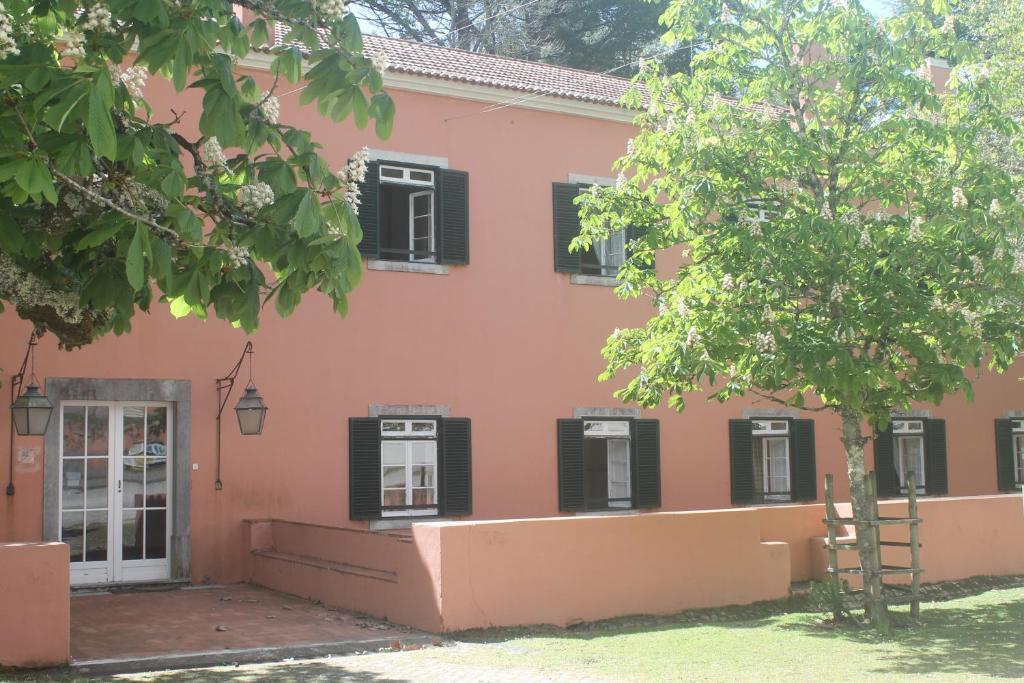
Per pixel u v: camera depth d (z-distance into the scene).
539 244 16.97
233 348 14.38
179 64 5.71
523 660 9.58
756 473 19.09
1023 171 14.98
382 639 10.30
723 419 18.55
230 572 14.12
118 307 5.96
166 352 13.94
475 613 10.88
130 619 11.37
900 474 20.50
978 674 9.03
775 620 12.18
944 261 10.47
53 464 13.15
